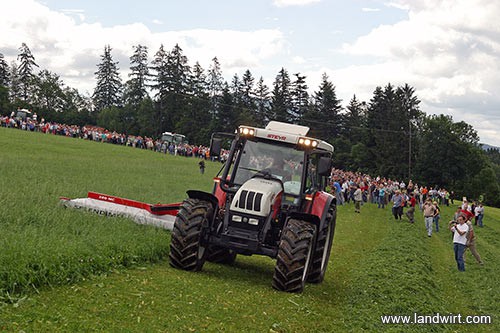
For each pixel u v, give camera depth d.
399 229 25.64
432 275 14.72
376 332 7.71
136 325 6.15
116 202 12.32
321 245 10.59
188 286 8.29
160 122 109.44
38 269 7.25
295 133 10.73
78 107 138.88
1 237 8.55
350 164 103.38
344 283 11.23
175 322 6.48
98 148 59.56
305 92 107.50
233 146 10.49
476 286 14.40
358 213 33.38
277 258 9.15
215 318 6.94
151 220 11.73
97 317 6.21
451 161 96.19
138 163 46.78
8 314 5.88
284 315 7.70
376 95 111.06
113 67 134.50
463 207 39.00
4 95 113.56
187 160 65.56
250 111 104.94
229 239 9.34
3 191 14.00
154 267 9.30
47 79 130.25
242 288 8.85
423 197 47.75
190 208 9.54
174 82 109.25
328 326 7.61
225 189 9.90
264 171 10.20
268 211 9.39
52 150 47.28
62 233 9.71
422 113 108.19
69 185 18.70
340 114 112.56
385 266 13.55
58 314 6.07
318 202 10.52
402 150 98.19
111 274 8.28
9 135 55.97
